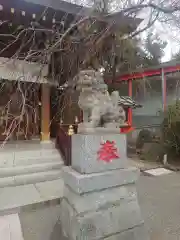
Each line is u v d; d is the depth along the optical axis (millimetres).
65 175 2617
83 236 2158
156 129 9352
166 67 9016
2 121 7676
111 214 2375
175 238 2965
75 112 8570
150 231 3148
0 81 6305
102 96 2725
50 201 4199
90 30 5020
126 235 2412
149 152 8828
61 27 5754
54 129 9664
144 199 4457
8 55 6492
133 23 5340
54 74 6445
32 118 8234
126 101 8648
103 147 2461
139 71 9188
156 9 4234
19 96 6297
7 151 6824
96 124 2586
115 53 6355
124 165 2609
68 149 6250
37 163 6219
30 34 5703
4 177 5297
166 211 3867
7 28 5875
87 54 5371
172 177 6090
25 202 4094
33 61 6109
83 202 2260
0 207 3867
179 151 7922
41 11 5449
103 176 2354
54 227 3303
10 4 5141
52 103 8641
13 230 3232
